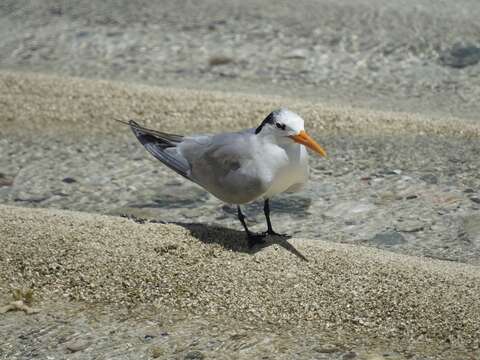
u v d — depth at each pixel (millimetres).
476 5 20516
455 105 15969
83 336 8617
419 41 18516
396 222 11539
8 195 12617
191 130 14469
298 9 20453
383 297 8789
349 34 18953
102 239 9953
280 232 11375
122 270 9438
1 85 16094
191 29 19547
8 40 19422
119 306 9031
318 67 17750
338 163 13312
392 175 12875
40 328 8766
